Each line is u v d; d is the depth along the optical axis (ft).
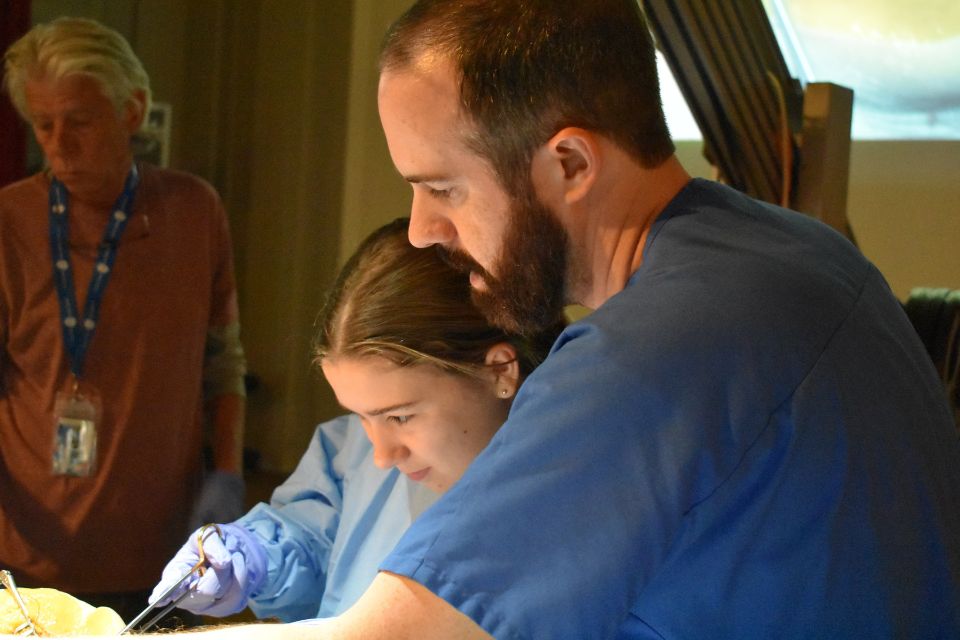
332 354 3.90
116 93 6.55
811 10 10.86
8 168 11.80
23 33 12.08
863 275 3.22
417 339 3.80
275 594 4.87
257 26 14.84
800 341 2.80
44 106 6.40
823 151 5.89
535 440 2.65
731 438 2.66
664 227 3.07
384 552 4.75
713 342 2.72
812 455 2.73
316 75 14.48
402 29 3.06
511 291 3.13
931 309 5.98
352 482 5.10
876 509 2.82
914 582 2.90
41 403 6.49
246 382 14.80
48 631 3.92
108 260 6.66
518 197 2.99
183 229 6.94
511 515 2.61
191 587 4.35
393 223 4.16
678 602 2.75
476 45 2.90
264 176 14.90
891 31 10.64
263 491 13.94
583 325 2.85
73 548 6.47
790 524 2.73
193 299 6.91
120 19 14.33
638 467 2.61
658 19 5.28
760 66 5.97
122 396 6.60
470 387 3.92
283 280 14.83
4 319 6.52
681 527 2.65
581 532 2.58
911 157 10.91
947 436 3.16
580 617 2.54
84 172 6.48
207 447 7.64
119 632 4.00
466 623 2.57
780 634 2.76
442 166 3.00
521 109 2.90
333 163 14.42
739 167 5.90
